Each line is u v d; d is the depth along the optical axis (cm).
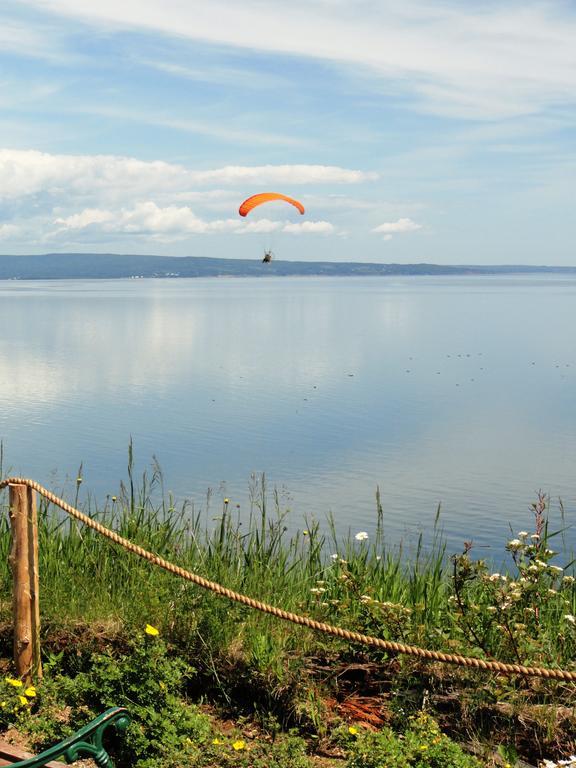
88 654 774
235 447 4212
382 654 770
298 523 2731
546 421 5059
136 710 659
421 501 3244
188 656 766
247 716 724
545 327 13538
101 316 16338
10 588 867
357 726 653
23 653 736
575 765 622
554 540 2627
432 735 638
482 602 803
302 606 827
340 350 9481
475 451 4206
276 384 6569
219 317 16238
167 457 3931
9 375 6869
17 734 665
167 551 968
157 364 7844
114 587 885
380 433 4647
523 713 700
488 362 8294
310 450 4159
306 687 727
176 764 627
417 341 10800
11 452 3988
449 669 735
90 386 6312
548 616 812
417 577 957
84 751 570
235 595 696
